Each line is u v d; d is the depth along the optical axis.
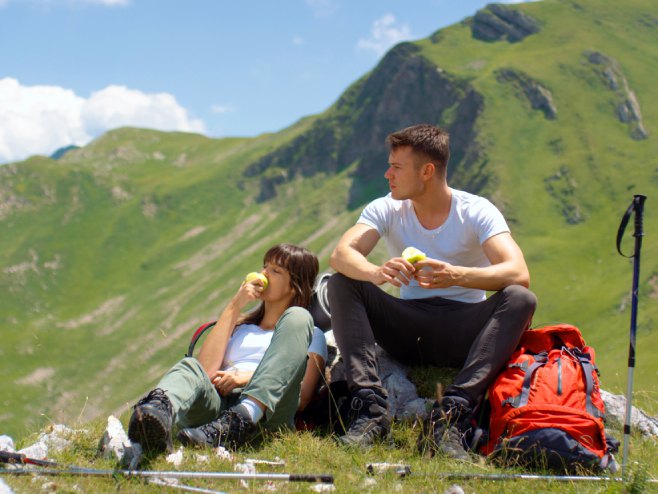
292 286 3.48
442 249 3.58
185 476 2.73
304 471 2.95
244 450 3.14
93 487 2.70
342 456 3.07
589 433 3.02
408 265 3.29
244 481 2.77
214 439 3.06
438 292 3.57
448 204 3.56
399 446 3.30
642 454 3.41
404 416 3.51
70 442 3.13
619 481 2.85
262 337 3.47
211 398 3.13
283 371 3.15
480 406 3.31
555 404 3.07
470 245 3.56
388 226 3.65
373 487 2.80
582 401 3.09
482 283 3.32
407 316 3.48
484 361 3.21
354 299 3.38
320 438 3.29
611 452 3.17
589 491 2.81
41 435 3.24
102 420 3.39
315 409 3.48
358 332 3.33
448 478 2.89
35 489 2.66
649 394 4.38
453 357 3.55
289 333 3.18
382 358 3.77
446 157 3.53
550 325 3.37
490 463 3.04
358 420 3.23
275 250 3.48
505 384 3.17
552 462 2.99
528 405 3.07
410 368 3.72
